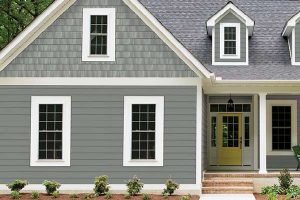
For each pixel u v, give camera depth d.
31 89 21.69
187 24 27.66
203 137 23.30
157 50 21.66
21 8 36.47
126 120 21.52
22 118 21.59
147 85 21.58
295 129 26.44
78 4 21.86
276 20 27.83
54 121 21.62
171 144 21.38
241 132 26.73
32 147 21.48
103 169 21.39
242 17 25.38
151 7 28.67
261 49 26.19
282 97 26.62
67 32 21.83
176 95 21.52
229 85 23.14
